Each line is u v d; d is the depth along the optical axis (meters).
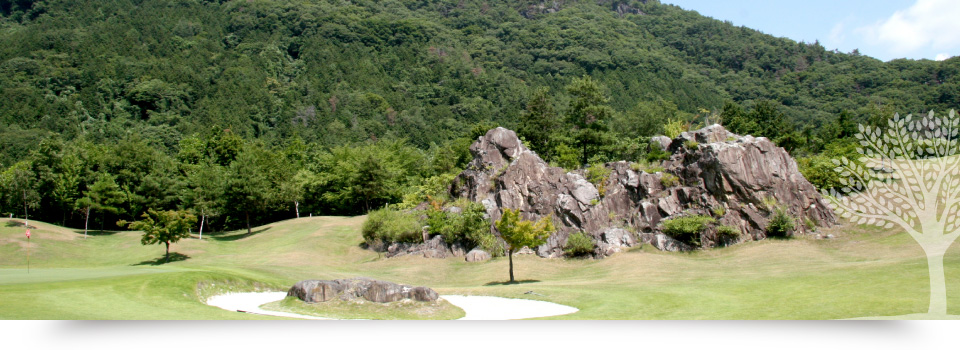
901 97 155.25
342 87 183.38
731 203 44.59
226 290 28.91
